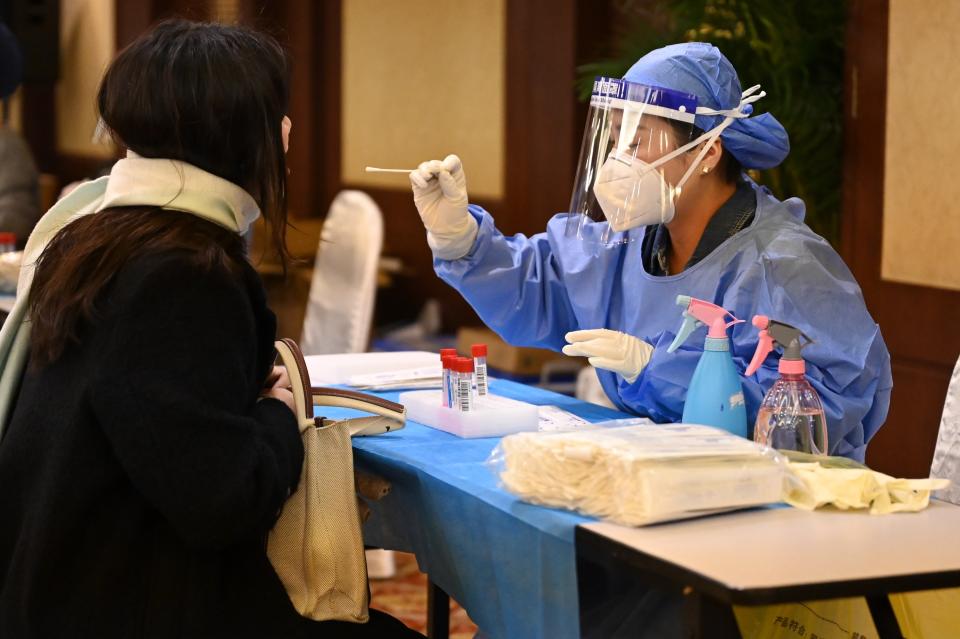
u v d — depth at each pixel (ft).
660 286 10.23
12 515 8.06
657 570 6.64
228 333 7.73
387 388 11.27
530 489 7.61
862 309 9.44
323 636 8.42
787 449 8.62
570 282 11.18
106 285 7.76
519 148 24.84
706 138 9.78
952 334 15.61
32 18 36.37
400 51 29.07
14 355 8.52
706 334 9.70
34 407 7.95
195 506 7.50
